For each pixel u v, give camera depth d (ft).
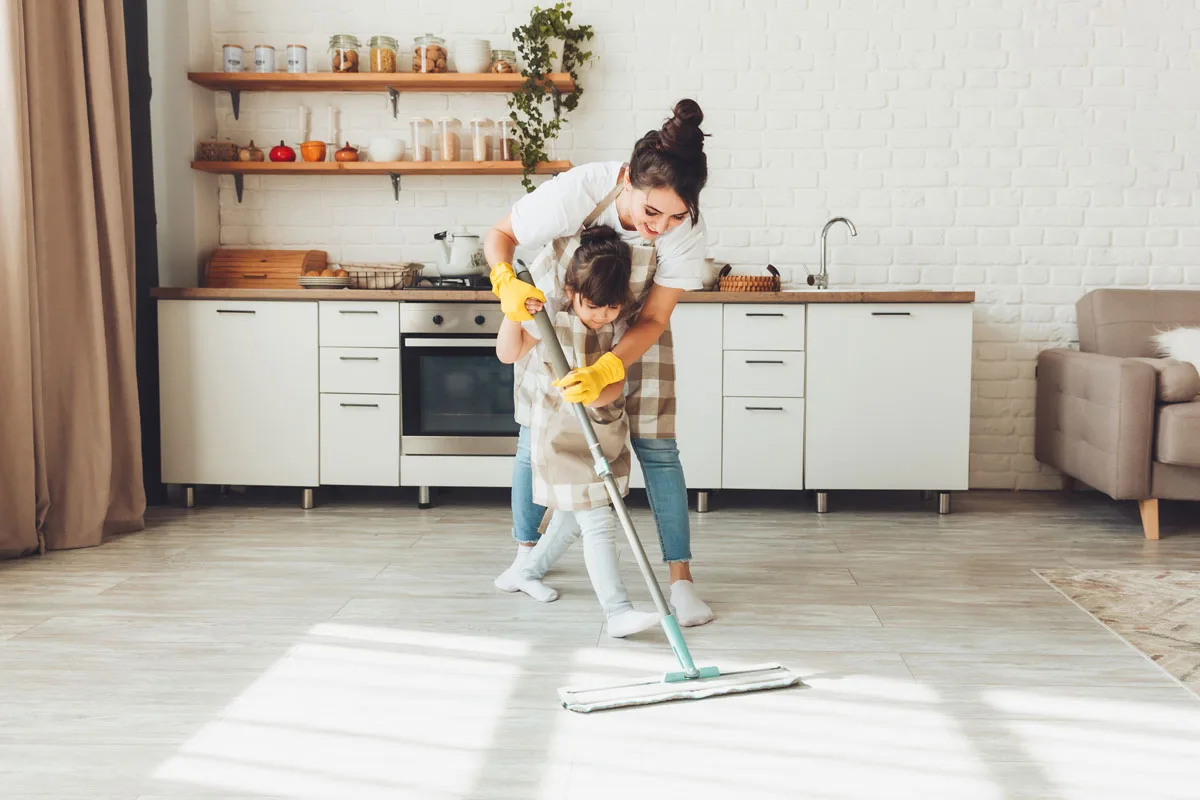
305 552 10.27
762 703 6.30
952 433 12.10
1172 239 13.69
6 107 9.50
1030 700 6.34
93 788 5.14
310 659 7.07
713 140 13.84
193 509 12.52
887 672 6.83
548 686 6.59
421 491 12.57
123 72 11.34
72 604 8.39
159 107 13.24
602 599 7.43
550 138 13.82
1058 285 13.80
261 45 13.56
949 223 13.82
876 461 12.17
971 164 13.74
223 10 13.94
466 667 6.93
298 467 12.44
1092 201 13.71
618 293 6.59
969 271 13.85
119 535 11.05
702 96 13.79
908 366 12.06
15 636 7.55
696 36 13.73
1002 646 7.38
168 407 12.44
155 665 6.94
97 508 10.59
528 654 7.20
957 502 13.07
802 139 13.80
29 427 9.85
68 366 10.42
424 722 6.00
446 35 13.88
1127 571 9.55
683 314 12.14
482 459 12.32
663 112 13.80
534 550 8.72
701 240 7.28
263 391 12.37
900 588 8.96
